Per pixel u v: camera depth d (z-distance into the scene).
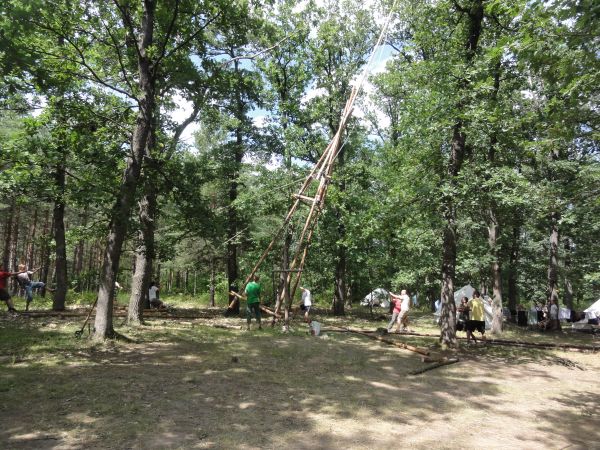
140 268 14.45
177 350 10.11
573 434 5.99
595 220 18.23
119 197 10.65
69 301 21.62
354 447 5.02
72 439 4.71
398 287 24.61
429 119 12.44
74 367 7.80
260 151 21.89
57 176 13.29
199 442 4.85
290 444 4.99
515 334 18.09
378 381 8.48
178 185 13.05
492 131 11.91
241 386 7.37
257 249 20.86
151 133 13.95
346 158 24.73
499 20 12.52
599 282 24.92
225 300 28.38
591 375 10.20
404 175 13.41
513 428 6.13
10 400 5.84
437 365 10.19
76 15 10.66
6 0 6.02
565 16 4.80
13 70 5.82
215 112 18.14
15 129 17.31
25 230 33.41
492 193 11.74
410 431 5.74
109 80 13.98
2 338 10.03
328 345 12.35
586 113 6.14
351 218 19.25
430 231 14.94
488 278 28.00
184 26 12.39
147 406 5.95
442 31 13.03
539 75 6.22
